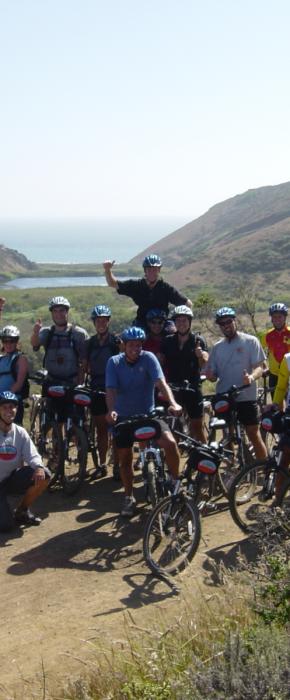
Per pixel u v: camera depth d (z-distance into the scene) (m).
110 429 7.52
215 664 3.99
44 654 5.05
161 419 7.17
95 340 8.69
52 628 5.42
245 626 4.71
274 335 9.31
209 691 3.75
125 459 7.41
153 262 8.77
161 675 4.28
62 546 6.98
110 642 4.91
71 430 8.52
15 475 7.50
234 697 3.64
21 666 4.93
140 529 7.26
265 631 4.21
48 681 4.70
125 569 6.37
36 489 7.48
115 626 5.32
